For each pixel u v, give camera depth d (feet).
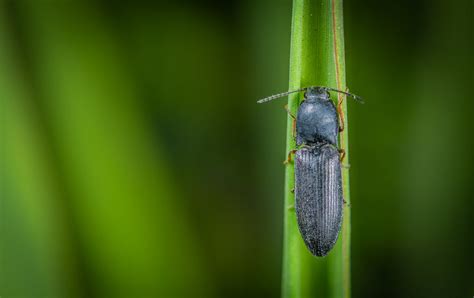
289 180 0.25
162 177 0.27
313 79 0.24
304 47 0.24
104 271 0.27
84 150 0.27
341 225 0.25
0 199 0.26
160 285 0.27
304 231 0.25
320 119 0.26
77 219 0.27
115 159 0.27
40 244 0.26
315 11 0.24
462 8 0.27
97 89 0.27
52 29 0.27
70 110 0.27
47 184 0.26
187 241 0.27
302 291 0.25
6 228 0.26
